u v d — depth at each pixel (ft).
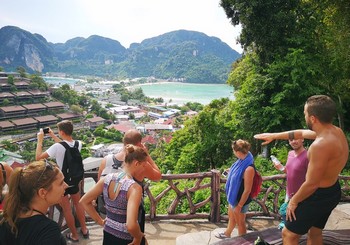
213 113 66.03
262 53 46.55
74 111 330.95
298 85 38.55
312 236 8.32
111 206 7.47
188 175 15.35
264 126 42.39
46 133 12.62
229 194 11.68
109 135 277.44
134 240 7.15
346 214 16.11
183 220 15.67
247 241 9.57
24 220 5.32
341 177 19.52
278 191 16.72
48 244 5.07
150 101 529.04
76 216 14.07
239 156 11.51
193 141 70.38
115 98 538.88
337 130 7.10
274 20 43.29
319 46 43.19
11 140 242.17
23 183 5.37
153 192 26.45
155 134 261.85
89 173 14.11
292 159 10.14
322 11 47.67
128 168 7.66
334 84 41.96
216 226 15.20
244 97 45.21
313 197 7.16
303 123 38.40
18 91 329.72
